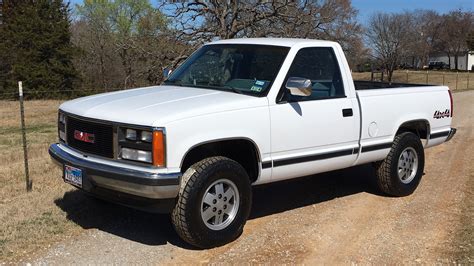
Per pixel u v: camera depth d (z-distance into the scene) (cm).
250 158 528
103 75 4331
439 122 734
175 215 470
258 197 672
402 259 477
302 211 616
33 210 585
